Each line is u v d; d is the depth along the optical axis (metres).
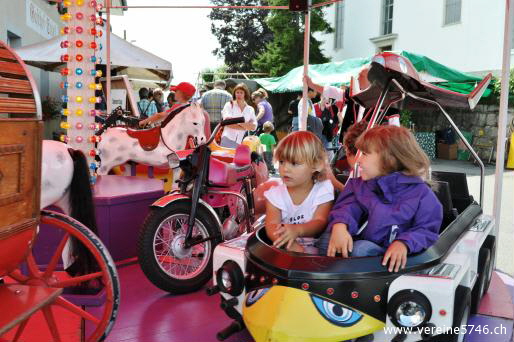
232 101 8.20
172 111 5.34
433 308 2.22
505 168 12.80
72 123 4.48
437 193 3.16
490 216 3.73
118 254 4.24
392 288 2.27
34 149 2.36
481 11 18.22
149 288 3.87
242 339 3.09
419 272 2.34
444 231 2.78
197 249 3.97
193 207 3.67
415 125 17.25
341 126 5.02
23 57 9.82
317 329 2.22
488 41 17.98
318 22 25.39
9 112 2.20
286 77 17.12
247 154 4.38
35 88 2.38
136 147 5.38
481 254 3.44
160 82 16.14
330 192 2.88
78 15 4.39
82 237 2.74
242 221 4.33
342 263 2.32
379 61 3.18
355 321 2.26
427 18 20.66
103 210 4.10
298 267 2.33
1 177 2.14
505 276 4.32
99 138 4.59
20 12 10.94
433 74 12.47
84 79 4.47
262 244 2.58
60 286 2.78
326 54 27.83
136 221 4.34
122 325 3.25
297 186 2.87
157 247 4.16
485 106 14.95
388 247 2.43
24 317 2.12
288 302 2.28
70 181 3.18
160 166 5.39
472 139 15.18
